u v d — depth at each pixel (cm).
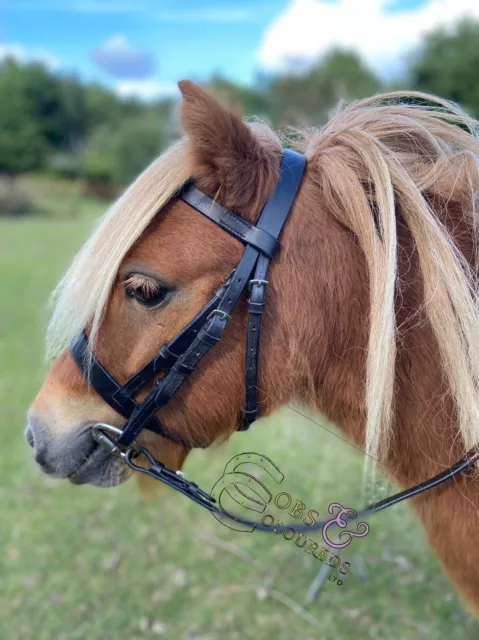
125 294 128
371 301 120
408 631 229
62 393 141
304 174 132
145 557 278
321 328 129
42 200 3484
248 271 123
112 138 4756
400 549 275
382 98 145
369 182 127
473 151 133
